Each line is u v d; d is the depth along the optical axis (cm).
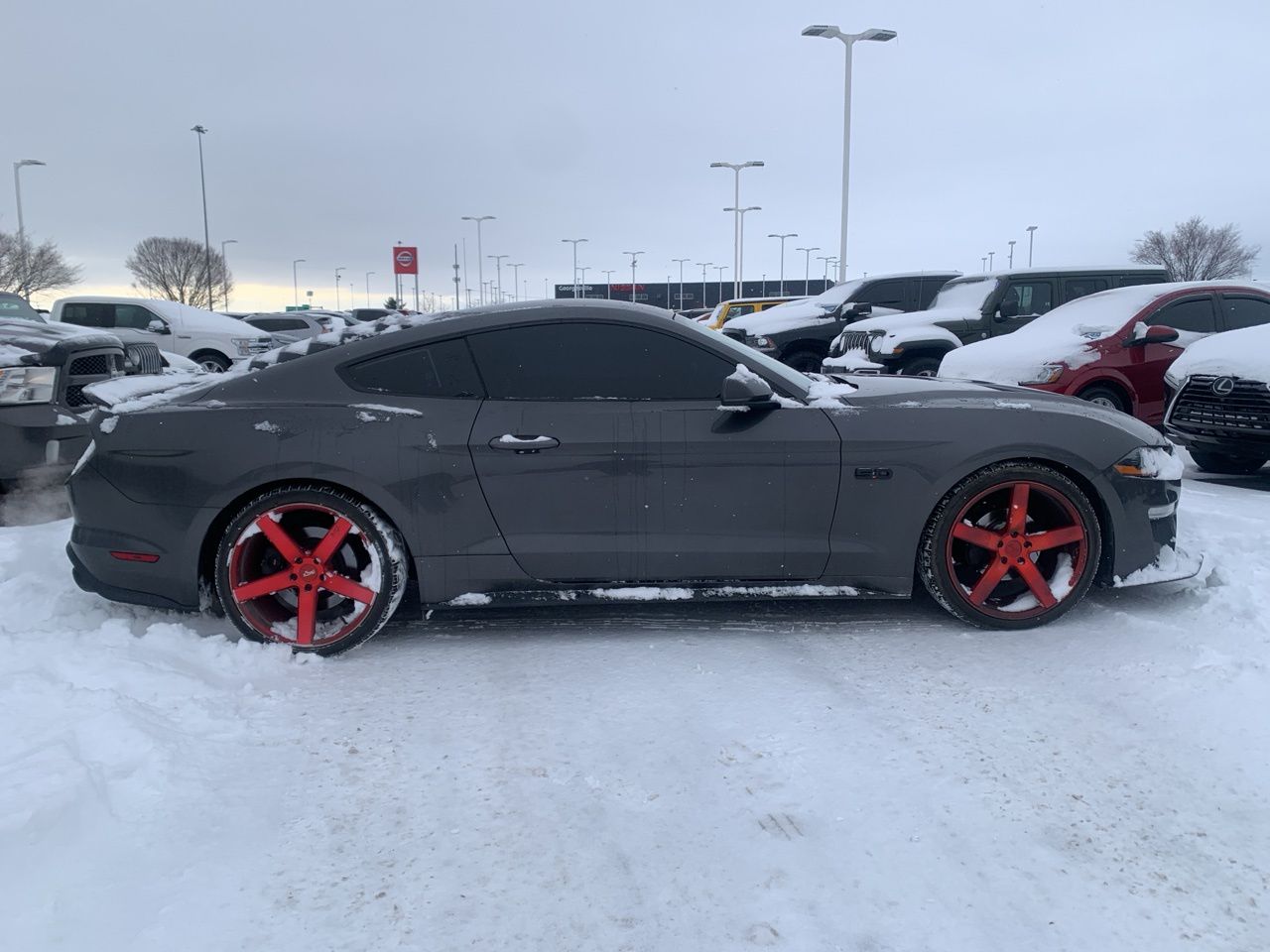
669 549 363
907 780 262
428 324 373
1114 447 369
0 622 385
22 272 4184
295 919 207
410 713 311
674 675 339
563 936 202
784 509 363
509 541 361
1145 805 249
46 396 593
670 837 238
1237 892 214
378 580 359
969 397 381
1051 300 1165
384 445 354
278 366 372
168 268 5459
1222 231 5325
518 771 272
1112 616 385
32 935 198
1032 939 199
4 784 239
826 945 198
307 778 267
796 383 374
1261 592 384
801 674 338
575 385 366
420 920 207
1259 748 275
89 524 365
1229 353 692
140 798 251
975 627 382
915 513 365
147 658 336
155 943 198
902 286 1439
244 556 360
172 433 356
